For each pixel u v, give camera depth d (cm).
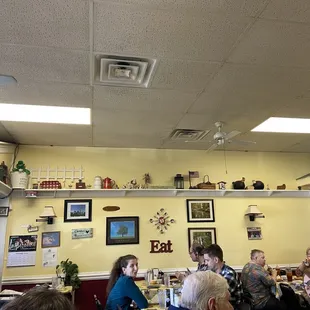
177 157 554
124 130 446
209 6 202
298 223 561
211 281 154
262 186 552
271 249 537
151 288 364
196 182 547
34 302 88
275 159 591
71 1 196
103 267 475
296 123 433
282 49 251
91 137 475
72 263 461
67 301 94
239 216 543
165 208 521
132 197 515
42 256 462
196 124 425
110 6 201
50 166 505
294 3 201
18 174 466
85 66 272
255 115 395
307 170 595
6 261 451
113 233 492
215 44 244
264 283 334
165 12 208
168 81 302
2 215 463
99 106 359
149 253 495
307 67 279
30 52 249
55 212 483
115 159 530
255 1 199
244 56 260
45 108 366
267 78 298
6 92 318
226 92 327
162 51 252
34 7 200
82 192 498
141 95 332
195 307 147
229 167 568
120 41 238
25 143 496
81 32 226
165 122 416
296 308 330
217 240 523
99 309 283
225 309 149
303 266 394
